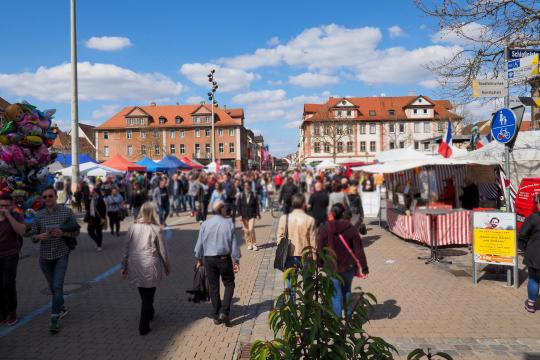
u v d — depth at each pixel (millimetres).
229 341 4645
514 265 6430
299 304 2270
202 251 5309
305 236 5434
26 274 8148
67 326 5203
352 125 69188
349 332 2311
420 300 5941
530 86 10898
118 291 6832
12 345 4633
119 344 4617
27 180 11516
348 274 4809
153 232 4895
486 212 6625
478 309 5516
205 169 32312
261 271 8133
